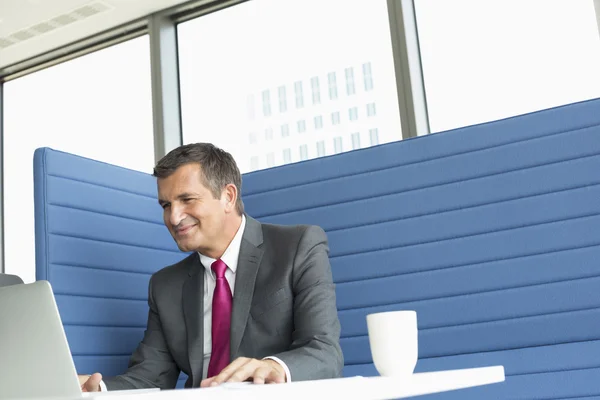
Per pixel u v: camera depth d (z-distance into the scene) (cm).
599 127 174
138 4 405
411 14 341
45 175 177
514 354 176
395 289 191
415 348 102
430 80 338
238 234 163
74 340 176
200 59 411
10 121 486
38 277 173
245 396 64
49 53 459
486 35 333
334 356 132
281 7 393
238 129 396
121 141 426
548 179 178
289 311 154
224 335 154
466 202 186
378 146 199
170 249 212
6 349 85
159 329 168
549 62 320
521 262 179
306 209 205
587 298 171
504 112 325
